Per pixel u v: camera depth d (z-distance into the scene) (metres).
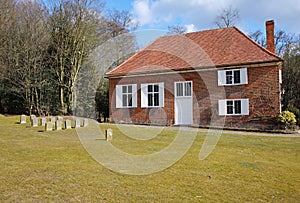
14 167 7.36
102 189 5.91
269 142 13.41
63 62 27.08
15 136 13.01
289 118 18.20
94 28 21.69
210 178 6.96
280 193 6.10
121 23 20.48
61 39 27.25
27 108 29.83
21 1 28.39
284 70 31.08
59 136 13.28
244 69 19.73
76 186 6.04
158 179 6.70
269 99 19.16
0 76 28.20
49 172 6.96
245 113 19.73
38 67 28.95
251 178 7.11
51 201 5.20
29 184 6.06
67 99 26.33
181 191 5.97
